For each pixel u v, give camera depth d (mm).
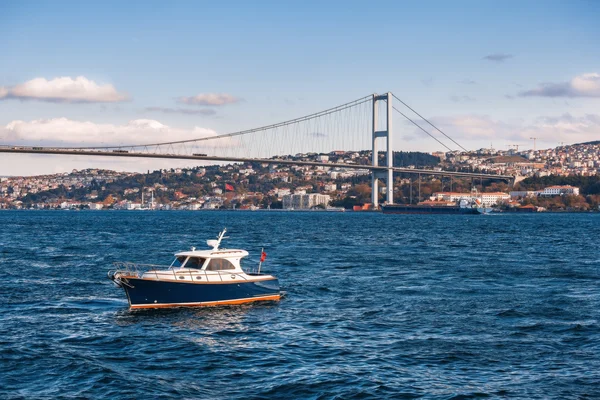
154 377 27109
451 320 37094
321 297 44625
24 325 35625
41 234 121750
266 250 83125
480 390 25469
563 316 38031
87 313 38875
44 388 25750
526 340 32531
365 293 46406
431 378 26891
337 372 27688
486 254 78875
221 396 25000
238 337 33438
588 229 150625
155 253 78188
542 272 59188
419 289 48375
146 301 39500
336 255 76188
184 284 39750
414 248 88250
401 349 31031
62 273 57188
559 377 26875
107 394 25156
